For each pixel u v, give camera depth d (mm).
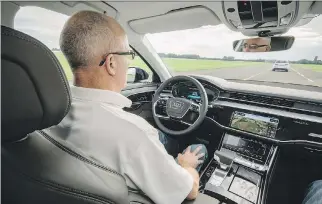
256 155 1831
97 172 609
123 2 1453
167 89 2311
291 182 2021
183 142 2414
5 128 472
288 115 1785
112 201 567
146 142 765
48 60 499
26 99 471
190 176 878
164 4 1472
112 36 782
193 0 1390
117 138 747
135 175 759
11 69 447
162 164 783
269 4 1238
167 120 2184
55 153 583
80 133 760
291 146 1766
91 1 1447
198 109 2025
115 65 815
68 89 543
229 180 1634
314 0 1211
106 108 782
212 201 963
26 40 469
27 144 560
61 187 523
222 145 1986
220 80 2254
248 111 1960
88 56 760
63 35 759
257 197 1517
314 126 1698
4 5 1305
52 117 522
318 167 1897
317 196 1356
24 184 513
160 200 787
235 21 1522
